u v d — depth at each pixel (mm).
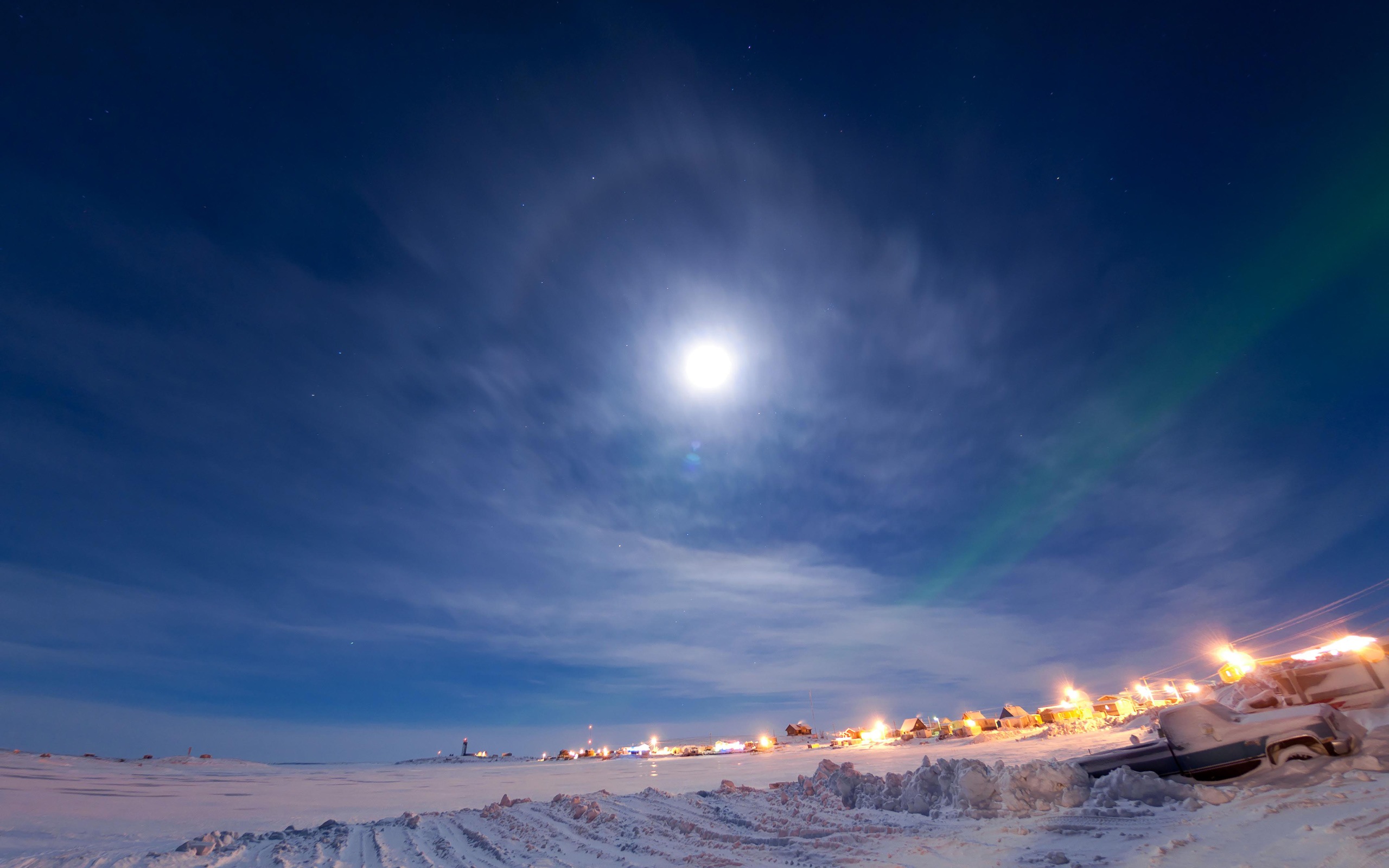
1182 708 9898
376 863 11086
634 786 28578
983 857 7418
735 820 12641
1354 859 5156
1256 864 5520
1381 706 10812
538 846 11789
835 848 9156
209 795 33688
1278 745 8992
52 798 28500
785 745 91750
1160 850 6352
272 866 11180
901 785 12539
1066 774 9969
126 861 11305
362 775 62281
